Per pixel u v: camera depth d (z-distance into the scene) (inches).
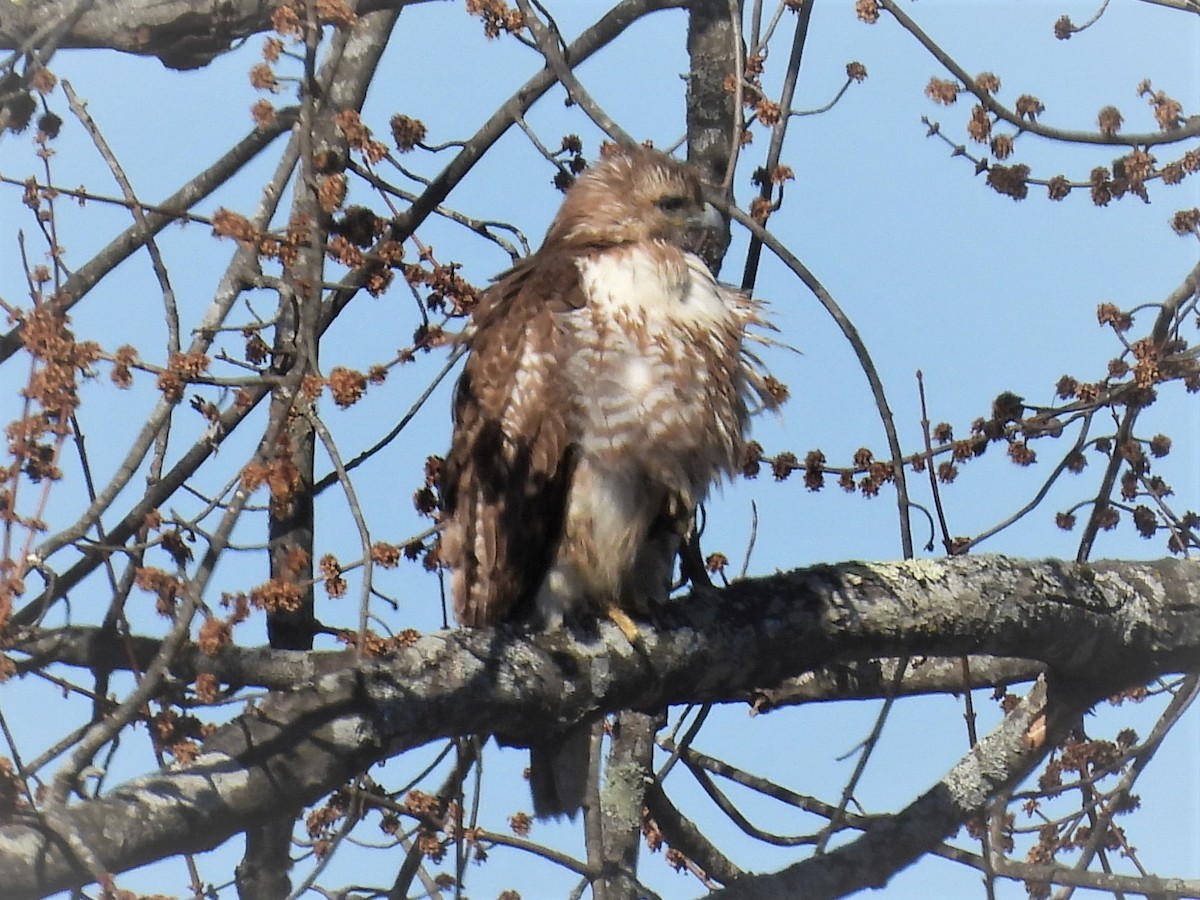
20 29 429.7
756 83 454.0
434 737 331.6
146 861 288.4
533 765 417.1
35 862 272.2
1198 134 440.5
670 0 488.7
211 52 439.5
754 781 482.3
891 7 439.2
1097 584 404.8
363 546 313.7
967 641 391.5
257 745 307.0
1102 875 423.2
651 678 362.3
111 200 355.6
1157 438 456.4
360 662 326.3
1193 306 435.5
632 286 403.2
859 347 375.9
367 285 385.4
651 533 416.5
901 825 405.7
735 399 418.0
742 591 382.6
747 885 391.9
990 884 389.1
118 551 327.0
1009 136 443.2
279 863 418.3
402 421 395.5
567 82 396.2
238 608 324.5
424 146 430.6
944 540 426.3
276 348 403.5
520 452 406.3
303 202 389.1
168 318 354.0
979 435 443.2
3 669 309.9
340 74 485.1
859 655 386.6
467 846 393.7
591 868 405.1
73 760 285.0
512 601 413.1
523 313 412.8
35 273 347.9
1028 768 414.0
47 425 323.3
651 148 461.1
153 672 291.1
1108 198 443.5
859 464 444.8
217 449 372.8
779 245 374.9
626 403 397.7
